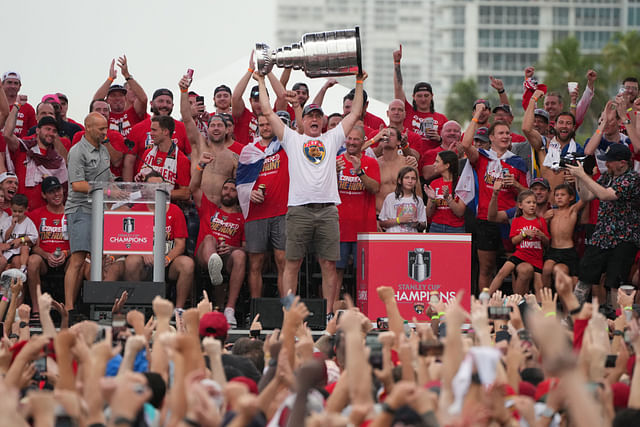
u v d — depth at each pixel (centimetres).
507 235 2181
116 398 655
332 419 663
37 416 686
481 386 749
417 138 2419
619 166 1980
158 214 1781
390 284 1841
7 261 2077
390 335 891
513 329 1217
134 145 2281
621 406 879
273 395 844
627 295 1355
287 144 1916
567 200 2103
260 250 2077
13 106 2317
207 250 2105
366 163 2103
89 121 1977
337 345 1136
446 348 782
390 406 693
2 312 1597
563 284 968
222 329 1130
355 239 2092
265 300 1870
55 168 2266
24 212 2119
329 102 3142
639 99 2164
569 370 559
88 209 1967
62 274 2134
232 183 2142
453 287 1847
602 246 1994
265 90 1930
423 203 2175
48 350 1049
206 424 671
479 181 2189
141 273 1775
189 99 2392
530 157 2319
